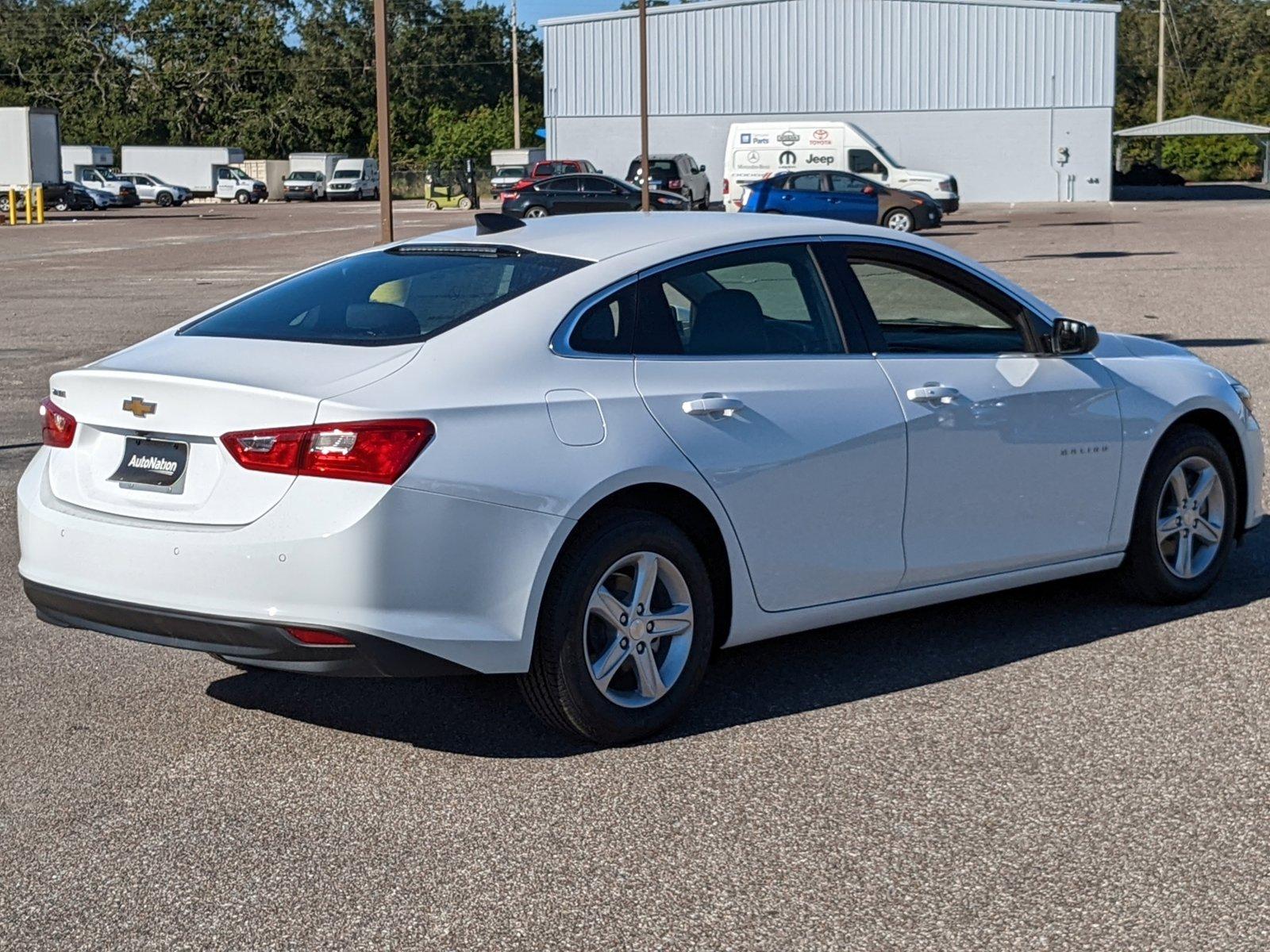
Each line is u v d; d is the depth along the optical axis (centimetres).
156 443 433
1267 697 492
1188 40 11506
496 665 422
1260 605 602
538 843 387
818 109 5366
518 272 469
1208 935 334
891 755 444
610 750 452
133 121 9525
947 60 5272
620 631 448
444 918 347
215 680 527
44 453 469
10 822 404
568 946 332
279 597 404
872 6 5272
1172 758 440
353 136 10150
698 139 5453
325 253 3225
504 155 7069
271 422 409
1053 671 521
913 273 531
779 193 3484
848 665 532
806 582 487
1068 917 343
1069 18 5184
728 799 414
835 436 484
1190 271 2352
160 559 418
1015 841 384
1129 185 6912
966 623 582
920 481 507
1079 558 564
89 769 443
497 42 10994
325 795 421
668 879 365
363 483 401
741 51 5366
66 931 343
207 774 439
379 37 1708
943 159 5341
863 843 384
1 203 5622
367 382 416
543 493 421
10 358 1473
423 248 512
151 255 3259
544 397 432
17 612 615
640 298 466
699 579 461
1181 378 591
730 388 468
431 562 407
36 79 9700
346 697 507
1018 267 2514
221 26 9650
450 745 459
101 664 545
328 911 351
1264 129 6588
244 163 8231
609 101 5488
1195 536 605
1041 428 539
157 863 378
